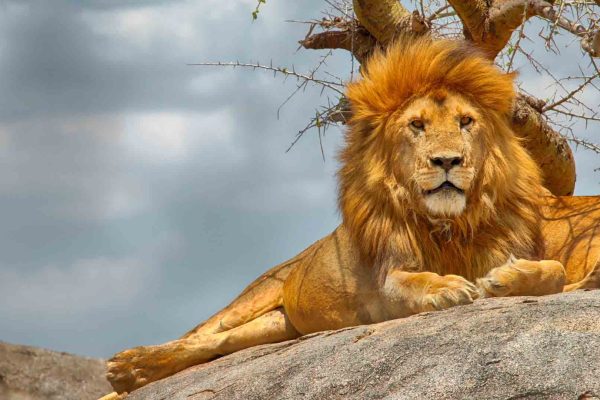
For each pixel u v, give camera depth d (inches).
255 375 343.9
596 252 422.6
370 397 309.6
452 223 410.3
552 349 299.3
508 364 299.0
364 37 553.3
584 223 436.8
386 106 418.0
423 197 403.5
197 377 399.5
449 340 317.1
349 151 436.5
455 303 377.4
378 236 418.6
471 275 414.6
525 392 290.7
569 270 428.5
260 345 450.6
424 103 410.6
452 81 414.9
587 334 301.4
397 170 412.8
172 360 448.8
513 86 429.1
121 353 446.6
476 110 413.1
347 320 434.0
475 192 409.4
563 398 285.9
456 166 398.6
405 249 412.8
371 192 420.8
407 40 440.1
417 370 310.3
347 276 432.1
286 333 465.1
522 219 423.2
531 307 323.6
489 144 415.2
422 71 415.2
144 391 408.5
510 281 382.6
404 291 396.8
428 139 402.9
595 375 288.2
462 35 546.6
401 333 334.3
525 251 420.2
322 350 341.4
